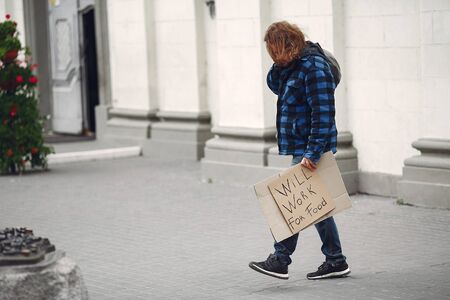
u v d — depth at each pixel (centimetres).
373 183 2030
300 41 1311
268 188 1316
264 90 2192
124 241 1683
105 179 2373
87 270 1483
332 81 1306
